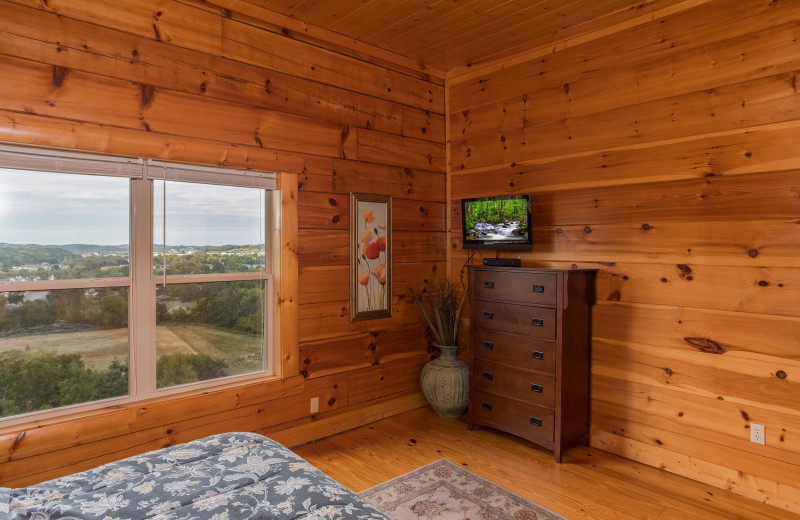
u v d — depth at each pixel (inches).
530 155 142.9
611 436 126.2
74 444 95.4
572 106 133.6
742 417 106.0
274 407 123.7
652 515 97.6
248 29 119.1
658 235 118.3
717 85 109.1
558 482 110.5
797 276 99.0
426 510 98.3
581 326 125.6
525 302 126.0
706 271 111.0
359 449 127.0
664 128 117.3
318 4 118.7
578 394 125.5
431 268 160.9
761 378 103.4
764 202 103.0
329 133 134.3
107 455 99.1
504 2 118.3
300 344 129.2
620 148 124.6
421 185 157.5
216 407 113.6
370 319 144.2
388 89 148.3
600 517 96.7
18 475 89.7
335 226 135.9
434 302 154.7
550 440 121.5
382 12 123.1
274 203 126.5
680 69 114.5
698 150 112.0
